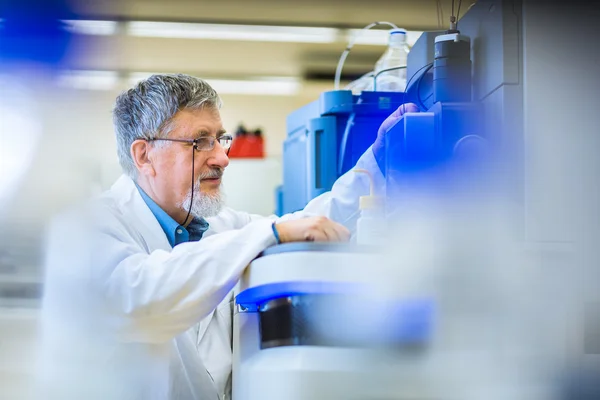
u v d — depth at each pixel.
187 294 1.13
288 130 2.10
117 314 1.18
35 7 2.12
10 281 1.50
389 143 1.29
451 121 1.18
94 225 1.36
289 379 0.96
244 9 4.18
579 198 1.09
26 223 1.54
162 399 1.36
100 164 1.72
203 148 1.57
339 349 1.00
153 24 4.39
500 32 1.13
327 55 5.16
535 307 1.05
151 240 1.55
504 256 1.06
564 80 1.11
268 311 1.19
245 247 1.13
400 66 1.78
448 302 1.03
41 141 1.69
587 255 1.08
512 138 1.11
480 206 1.09
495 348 1.02
